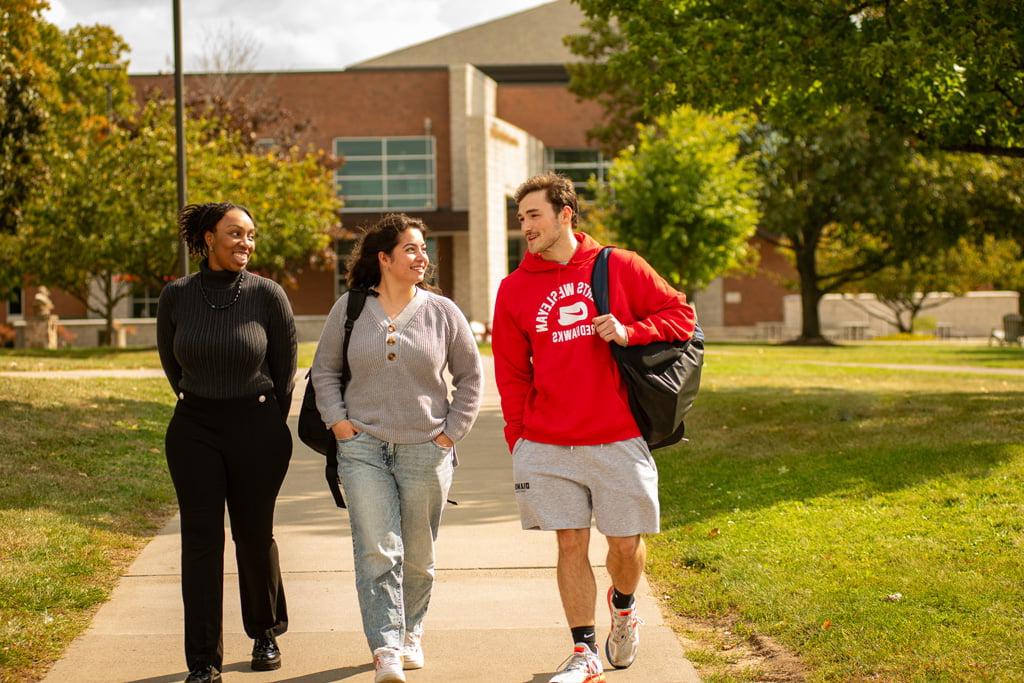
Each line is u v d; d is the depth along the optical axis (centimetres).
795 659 480
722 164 2898
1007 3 1104
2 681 466
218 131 3428
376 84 4475
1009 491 726
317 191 3288
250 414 466
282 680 475
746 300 4812
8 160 1641
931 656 456
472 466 1010
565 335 451
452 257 4475
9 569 605
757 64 1258
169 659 499
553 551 697
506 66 5138
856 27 1255
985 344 3706
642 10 1405
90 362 2031
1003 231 3406
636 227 2906
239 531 477
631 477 448
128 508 792
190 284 470
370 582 457
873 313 4894
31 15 1697
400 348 466
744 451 1010
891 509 715
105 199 2577
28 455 897
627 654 477
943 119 1356
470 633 541
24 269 2844
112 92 3150
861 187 3347
